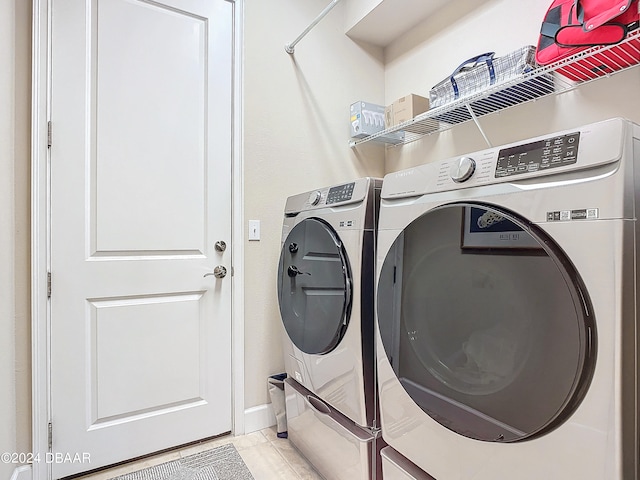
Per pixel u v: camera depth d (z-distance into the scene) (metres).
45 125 1.54
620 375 0.68
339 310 1.37
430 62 2.20
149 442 1.73
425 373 1.06
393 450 1.24
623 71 1.40
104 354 1.64
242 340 1.95
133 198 1.72
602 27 1.22
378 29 2.34
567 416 0.74
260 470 1.61
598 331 0.70
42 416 1.51
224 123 1.94
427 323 1.06
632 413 0.69
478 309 0.92
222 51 1.95
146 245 1.74
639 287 0.71
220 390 1.90
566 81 1.53
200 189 1.87
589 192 0.74
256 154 2.03
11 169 1.45
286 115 2.13
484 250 0.91
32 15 1.53
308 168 2.19
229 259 1.94
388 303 1.20
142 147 1.74
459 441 0.96
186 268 1.83
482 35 1.90
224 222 1.93
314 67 2.24
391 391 1.18
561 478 0.75
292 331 1.71
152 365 1.75
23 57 1.52
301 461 1.68
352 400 1.33
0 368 1.34
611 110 1.44
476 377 0.92
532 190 0.83
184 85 1.84
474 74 1.70
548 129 1.65
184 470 1.61
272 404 1.99
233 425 1.93
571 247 0.75
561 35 1.32
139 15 1.75
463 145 2.03
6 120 1.41
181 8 1.84
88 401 1.61
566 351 0.74
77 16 1.61
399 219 1.18
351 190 1.42
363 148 2.43
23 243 1.51
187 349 1.83
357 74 2.41
